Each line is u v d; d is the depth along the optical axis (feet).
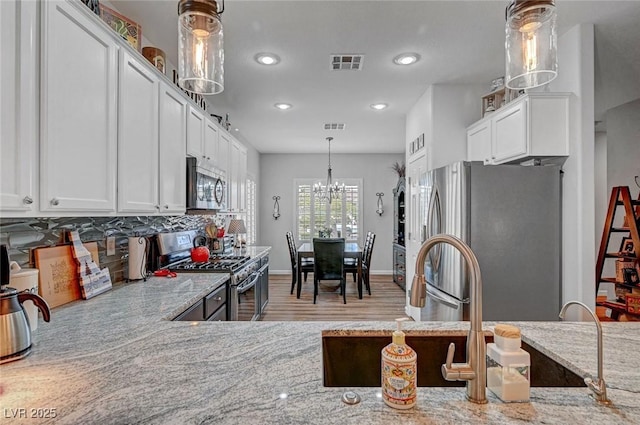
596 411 2.64
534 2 3.97
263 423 2.49
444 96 11.81
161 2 7.13
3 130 3.47
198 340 4.12
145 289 6.86
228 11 7.48
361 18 7.80
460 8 7.45
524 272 8.47
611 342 4.12
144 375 3.22
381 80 11.35
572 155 8.38
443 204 9.42
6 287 3.82
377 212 24.91
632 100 12.39
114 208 5.46
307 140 20.52
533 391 2.92
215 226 12.94
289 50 9.27
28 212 3.80
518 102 8.80
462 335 4.53
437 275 9.52
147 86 6.57
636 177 12.31
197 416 2.57
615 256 10.66
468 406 2.67
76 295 5.88
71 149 4.44
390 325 4.74
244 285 9.87
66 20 4.34
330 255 16.07
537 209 8.52
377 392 2.92
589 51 8.17
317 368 3.37
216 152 11.07
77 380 3.13
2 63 3.46
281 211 24.91
